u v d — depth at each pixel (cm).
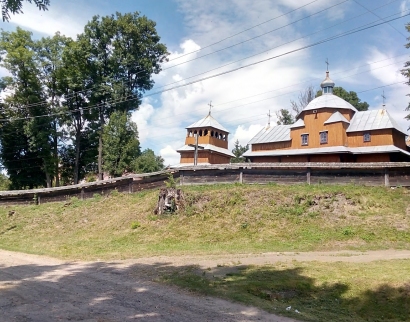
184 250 1739
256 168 2666
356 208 2084
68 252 1822
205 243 1898
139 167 4297
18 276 1285
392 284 1073
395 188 2316
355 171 2444
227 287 1061
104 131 4481
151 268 1348
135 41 4825
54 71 4675
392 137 3503
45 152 4566
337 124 3734
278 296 1022
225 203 2342
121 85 4712
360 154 3619
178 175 2859
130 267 1388
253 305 912
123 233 2231
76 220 2697
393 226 1864
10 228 2770
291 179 2562
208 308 883
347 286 1088
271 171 2605
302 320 832
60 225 2670
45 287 1100
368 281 1108
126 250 1809
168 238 2031
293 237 1875
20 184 4872
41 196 3403
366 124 3694
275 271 1232
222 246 1805
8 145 4856
